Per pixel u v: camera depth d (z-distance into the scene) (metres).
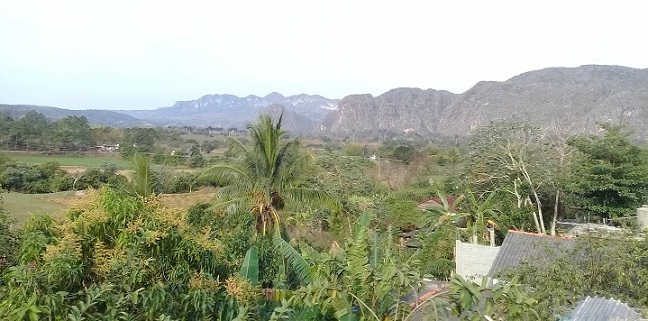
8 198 35.94
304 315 8.10
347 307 7.25
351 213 29.67
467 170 31.22
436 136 179.38
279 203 19.27
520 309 6.17
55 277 6.50
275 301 9.64
